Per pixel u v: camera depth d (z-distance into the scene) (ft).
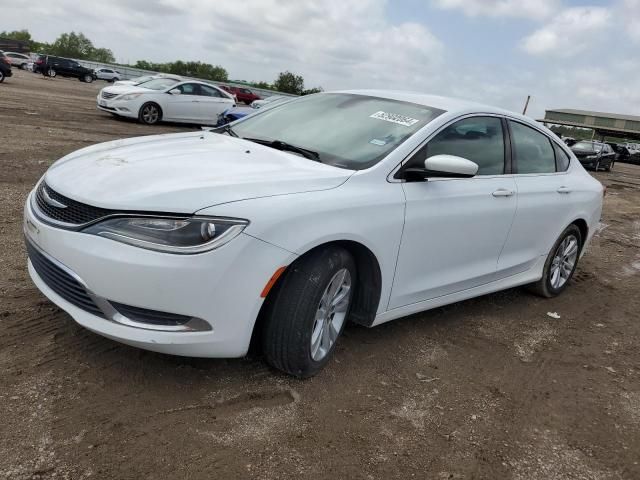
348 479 8.22
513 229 14.49
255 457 8.36
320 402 9.97
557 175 16.62
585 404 11.40
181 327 8.86
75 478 7.46
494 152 14.07
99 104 57.98
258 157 11.16
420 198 11.57
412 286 12.06
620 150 143.13
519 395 11.38
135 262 8.55
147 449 8.18
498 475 8.84
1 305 11.72
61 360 10.01
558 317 16.19
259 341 10.16
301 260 9.73
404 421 9.85
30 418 8.45
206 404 9.39
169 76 63.77
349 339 12.50
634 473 9.36
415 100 13.55
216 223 8.74
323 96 14.76
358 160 11.34
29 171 25.49
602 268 22.95
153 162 10.30
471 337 13.80
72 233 9.01
